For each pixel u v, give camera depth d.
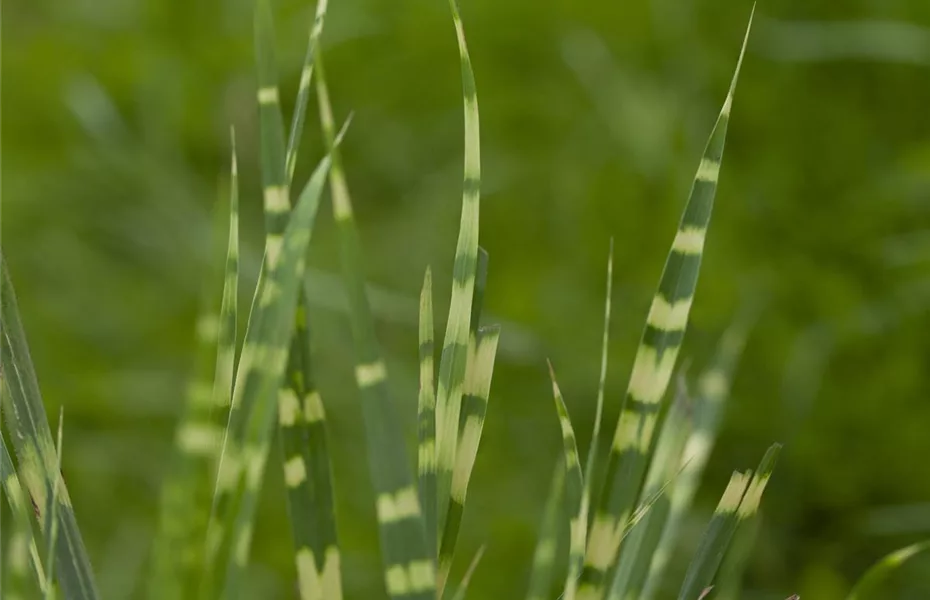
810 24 3.42
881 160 3.37
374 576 3.10
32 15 5.27
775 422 3.07
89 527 3.46
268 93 1.26
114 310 4.11
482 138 4.06
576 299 3.52
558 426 3.34
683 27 3.67
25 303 4.16
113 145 4.44
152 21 4.86
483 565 3.08
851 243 3.22
